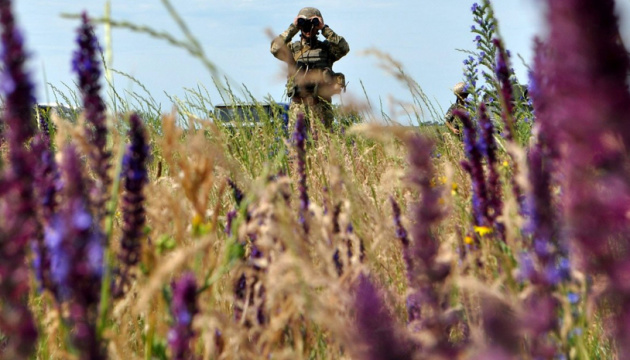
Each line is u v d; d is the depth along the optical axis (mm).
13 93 2623
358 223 4984
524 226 3131
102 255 3158
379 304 2457
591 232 1377
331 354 4340
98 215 3645
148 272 4332
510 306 2953
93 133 4090
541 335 2965
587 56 1252
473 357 2719
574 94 1274
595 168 1325
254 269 4758
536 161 2936
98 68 4020
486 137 4996
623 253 1384
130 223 4191
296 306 4203
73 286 2809
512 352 2766
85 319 2879
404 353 2453
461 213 5266
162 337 4082
